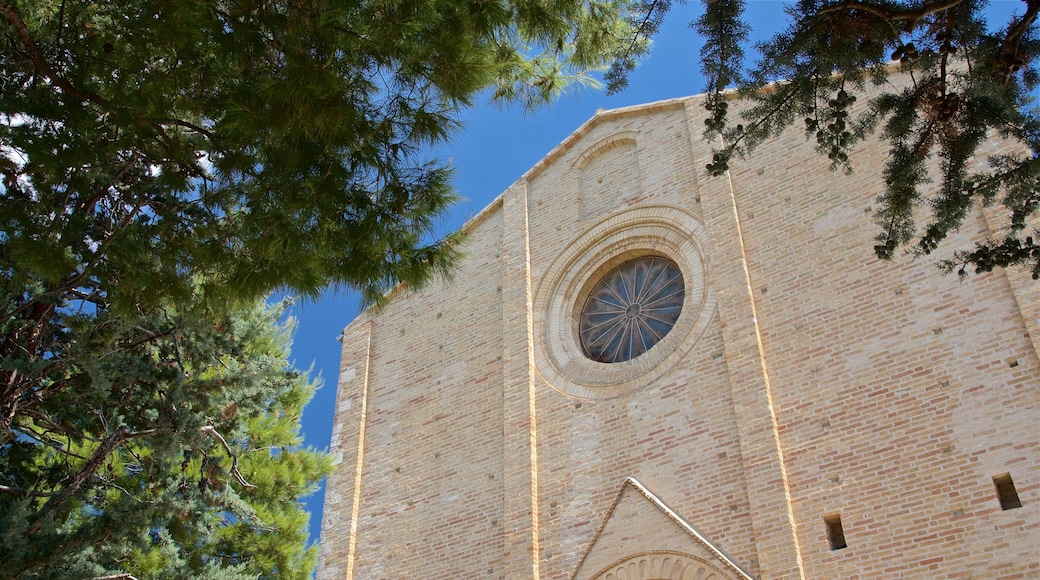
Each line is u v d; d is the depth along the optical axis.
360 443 21.08
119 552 15.95
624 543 15.47
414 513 19.17
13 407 14.24
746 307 16.73
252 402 19.05
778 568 14.05
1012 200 10.52
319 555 19.94
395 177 11.36
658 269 19.19
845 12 10.16
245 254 11.54
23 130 12.00
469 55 10.73
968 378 14.05
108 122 12.23
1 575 12.95
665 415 16.73
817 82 10.65
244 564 23.06
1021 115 10.15
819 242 16.75
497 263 21.56
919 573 13.09
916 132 11.00
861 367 15.12
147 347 16.72
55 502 14.11
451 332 21.33
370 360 22.56
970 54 10.09
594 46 12.49
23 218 11.92
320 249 11.20
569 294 19.92
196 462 21.39
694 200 18.95
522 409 18.59
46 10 12.39
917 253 11.07
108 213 13.85
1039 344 13.59
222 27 10.80
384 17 10.41
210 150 12.27
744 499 15.01
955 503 13.27
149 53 11.49
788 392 15.62
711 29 10.63
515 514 17.39
